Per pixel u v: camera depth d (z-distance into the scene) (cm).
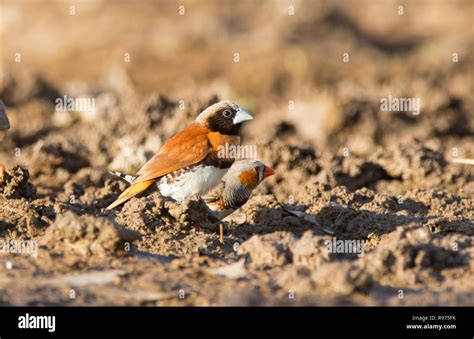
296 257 927
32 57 3819
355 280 862
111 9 4209
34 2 4344
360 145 1948
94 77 3506
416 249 912
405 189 1502
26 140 1992
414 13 4291
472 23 4116
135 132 1750
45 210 1123
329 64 3441
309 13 4094
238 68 3447
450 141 2064
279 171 1558
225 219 1172
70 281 886
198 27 3941
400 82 2725
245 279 898
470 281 885
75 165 1683
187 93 2566
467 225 1134
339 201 1274
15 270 912
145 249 999
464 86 2658
